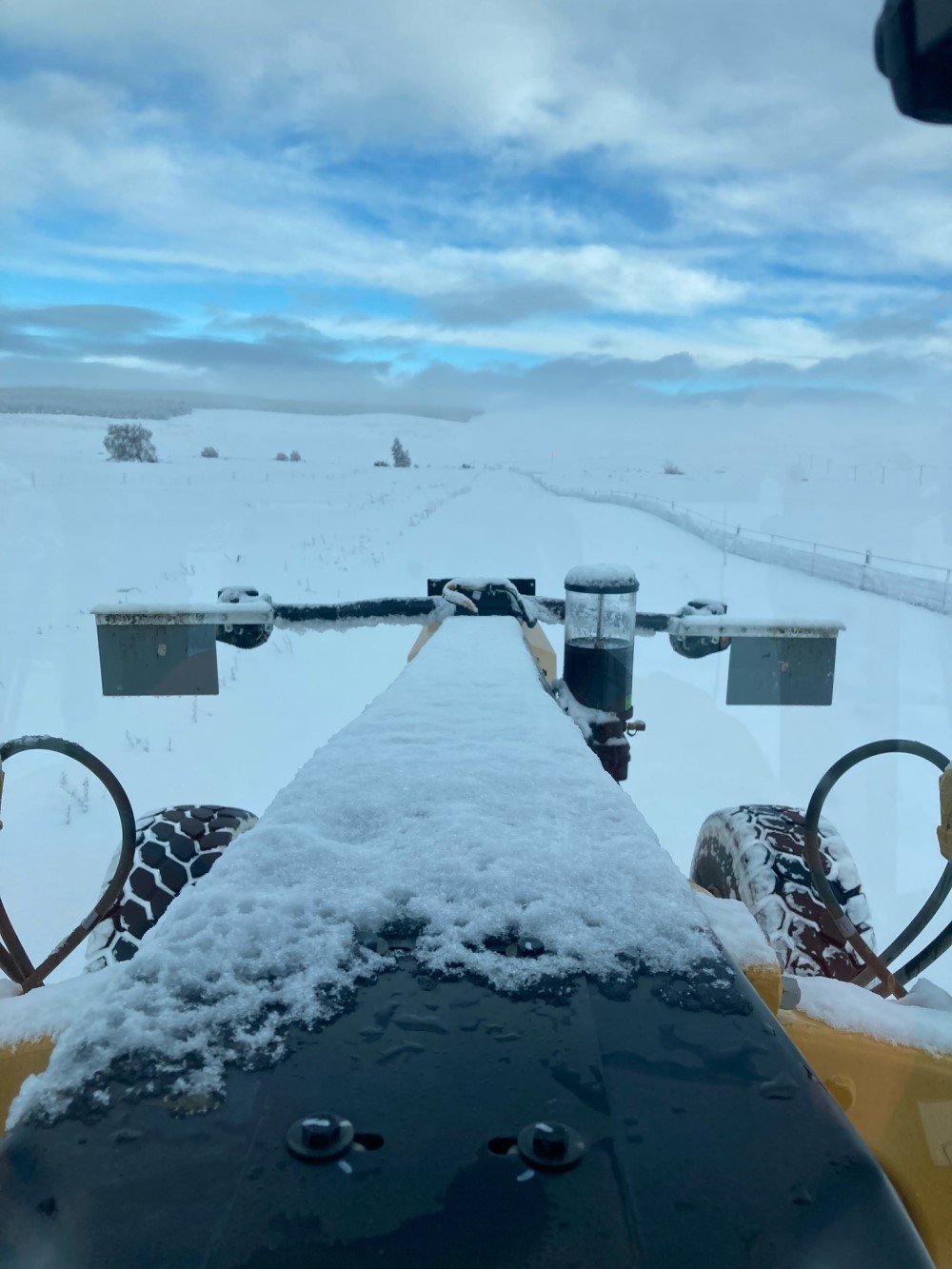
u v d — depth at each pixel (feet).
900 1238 1.76
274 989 2.89
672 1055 2.46
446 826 4.39
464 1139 2.06
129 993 2.85
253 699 21.47
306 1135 2.04
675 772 16.44
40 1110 2.23
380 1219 1.80
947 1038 3.85
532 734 6.27
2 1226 1.81
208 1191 1.90
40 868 12.87
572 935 3.28
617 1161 1.98
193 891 3.67
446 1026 2.62
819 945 6.39
